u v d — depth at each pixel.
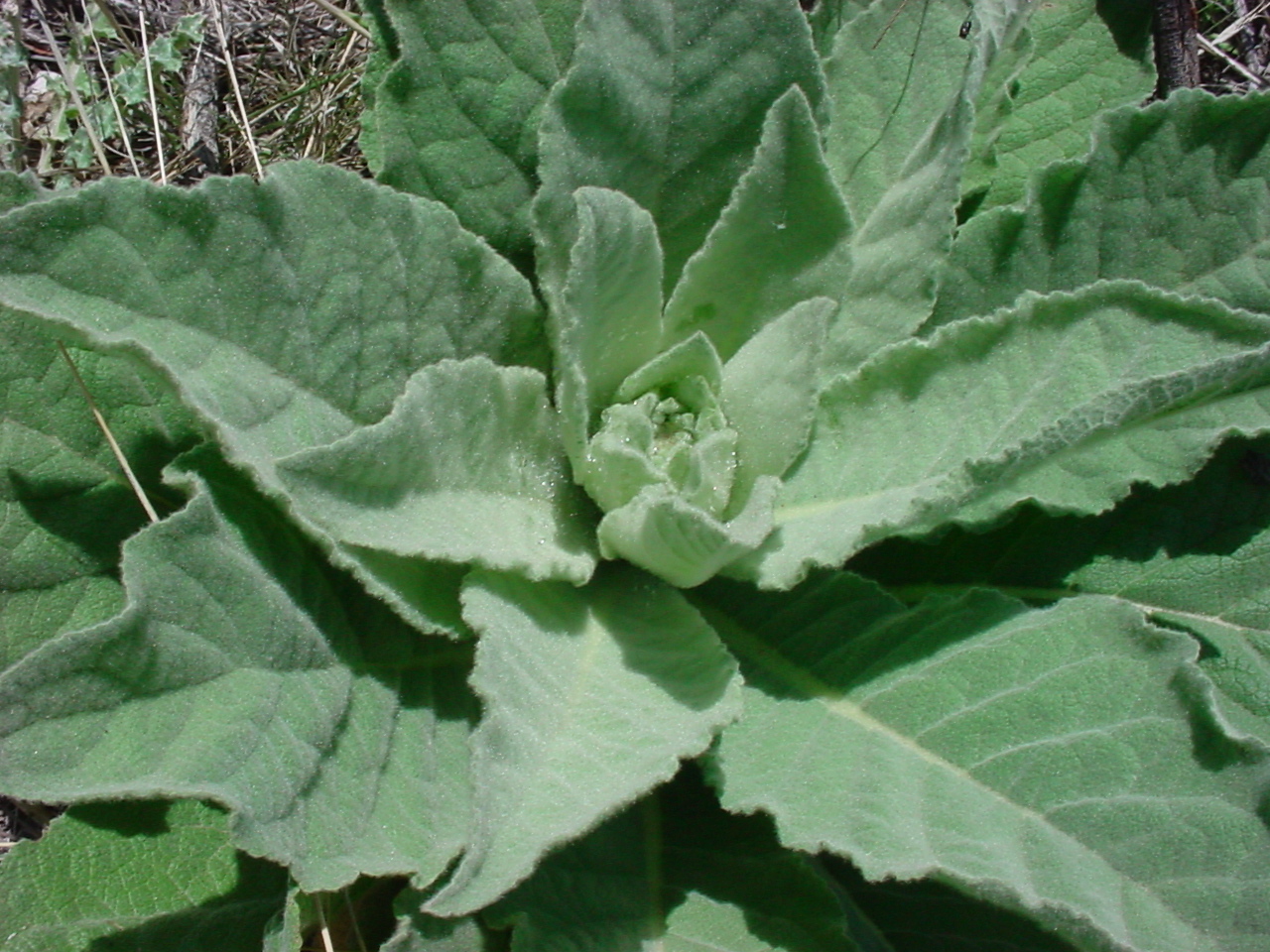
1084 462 0.45
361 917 0.45
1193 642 0.37
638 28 0.44
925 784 0.37
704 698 0.39
